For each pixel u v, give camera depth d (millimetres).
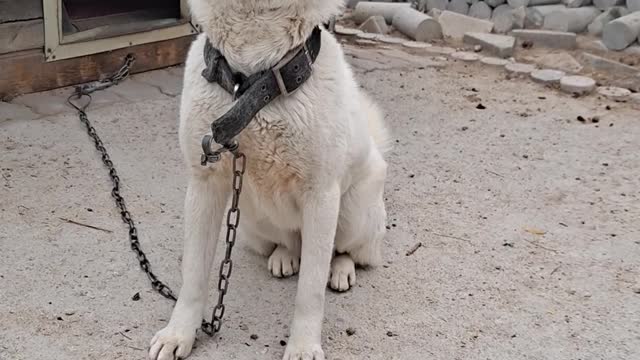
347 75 1396
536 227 1910
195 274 1392
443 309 1557
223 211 1411
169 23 2861
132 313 1503
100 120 2438
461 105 2758
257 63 1228
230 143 1240
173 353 1365
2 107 2463
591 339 1473
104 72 2740
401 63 3215
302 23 1228
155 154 2236
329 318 1513
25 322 1459
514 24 3572
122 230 1816
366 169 1543
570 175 2207
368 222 1597
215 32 1232
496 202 2039
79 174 2084
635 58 3176
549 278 1683
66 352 1383
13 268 1633
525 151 2365
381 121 1721
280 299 1575
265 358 1395
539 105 2764
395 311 1546
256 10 1202
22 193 1962
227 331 1462
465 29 3623
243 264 1691
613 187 2137
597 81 3006
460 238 1847
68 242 1750
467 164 2270
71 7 2881
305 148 1275
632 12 3363
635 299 1607
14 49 2504
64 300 1534
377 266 1706
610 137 2475
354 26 3848
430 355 1415
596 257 1773
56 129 2346
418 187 2113
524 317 1538
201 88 1272
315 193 1325
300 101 1252
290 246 1623
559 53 3293
